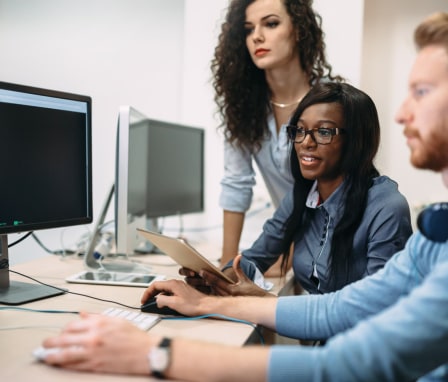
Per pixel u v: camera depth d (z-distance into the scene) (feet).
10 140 4.02
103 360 2.57
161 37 9.30
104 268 5.48
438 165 2.50
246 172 6.40
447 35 2.42
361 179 4.56
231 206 6.29
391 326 2.32
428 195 8.23
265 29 5.58
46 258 6.14
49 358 2.63
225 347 2.53
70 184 4.59
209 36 8.32
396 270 3.22
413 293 2.40
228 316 3.64
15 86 4.00
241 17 5.84
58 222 4.43
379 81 8.41
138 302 4.10
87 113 4.72
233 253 6.26
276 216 5.34
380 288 3.26
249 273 5.01
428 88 2.43
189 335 3.32
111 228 7.44
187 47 8.44
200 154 7.95
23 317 3.59
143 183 6.04
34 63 9.98
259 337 3.56
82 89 9.77
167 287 3.86
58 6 9.76
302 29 5.65
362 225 4.46
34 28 9.91
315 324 3.43
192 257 3.96
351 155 4.52
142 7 9.36
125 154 4.85
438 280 2.31
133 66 9.46
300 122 4.67
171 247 4.06
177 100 9.29
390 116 8.38
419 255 3.06
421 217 2.79
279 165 6.19
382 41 8.36
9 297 4.04
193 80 8.46
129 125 4.87
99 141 9.66
